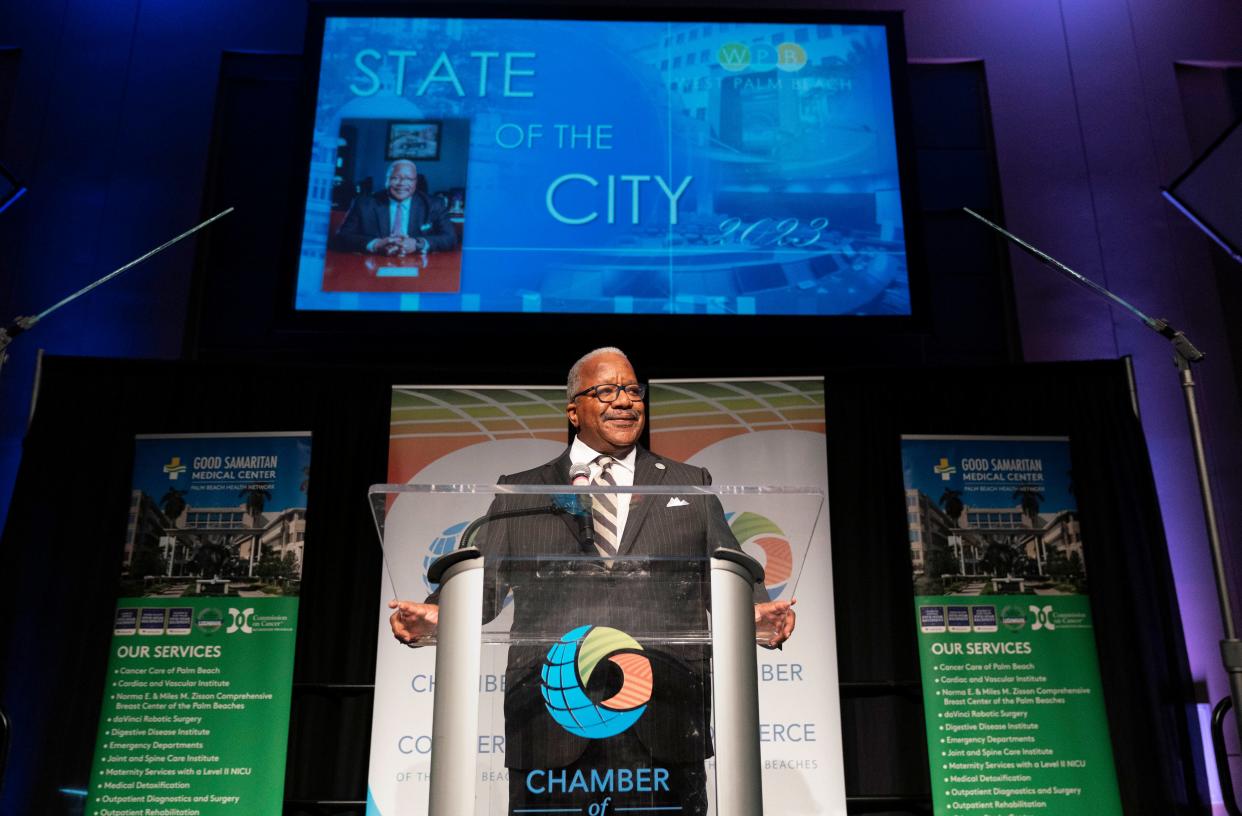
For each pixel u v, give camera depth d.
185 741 3.30
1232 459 4.08
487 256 4.11
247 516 3.53
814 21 4.48
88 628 3.45
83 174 4.38
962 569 3.54
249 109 4.64
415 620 1.56
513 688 1.39
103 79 4.52
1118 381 3.79
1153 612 3.53
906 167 4.25
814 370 3.82
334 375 3.74
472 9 4.46
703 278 4.12
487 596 1.44
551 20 4.46
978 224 4.57
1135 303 4.30
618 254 4.14
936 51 4.72
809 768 3.27
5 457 3.96
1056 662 3.45
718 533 1.77
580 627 1.42
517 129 4.29
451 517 3.56
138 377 3.71
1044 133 4.57
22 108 4.45
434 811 1.31
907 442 3.67
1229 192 3.68
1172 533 3.99
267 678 3.36
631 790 1.34
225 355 4.28
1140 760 3.38
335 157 4.21
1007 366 3.80
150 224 4.33
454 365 4.20
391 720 3.28
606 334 4.06
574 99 4.35
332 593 3.53
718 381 3.73
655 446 3.67
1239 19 4.73
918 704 3.46
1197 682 3.81
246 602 3.44
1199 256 4.37
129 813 3.24
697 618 1.43
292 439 3.61
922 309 4.08
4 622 3.41
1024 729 3.38
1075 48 4.70
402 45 4.39
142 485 3.56
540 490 1.49
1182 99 4.67
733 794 1.32
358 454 3.66
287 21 4.68
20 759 3.31
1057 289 4.34
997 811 3.31
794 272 4.12
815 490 1.55
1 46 4.55
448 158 4.23
